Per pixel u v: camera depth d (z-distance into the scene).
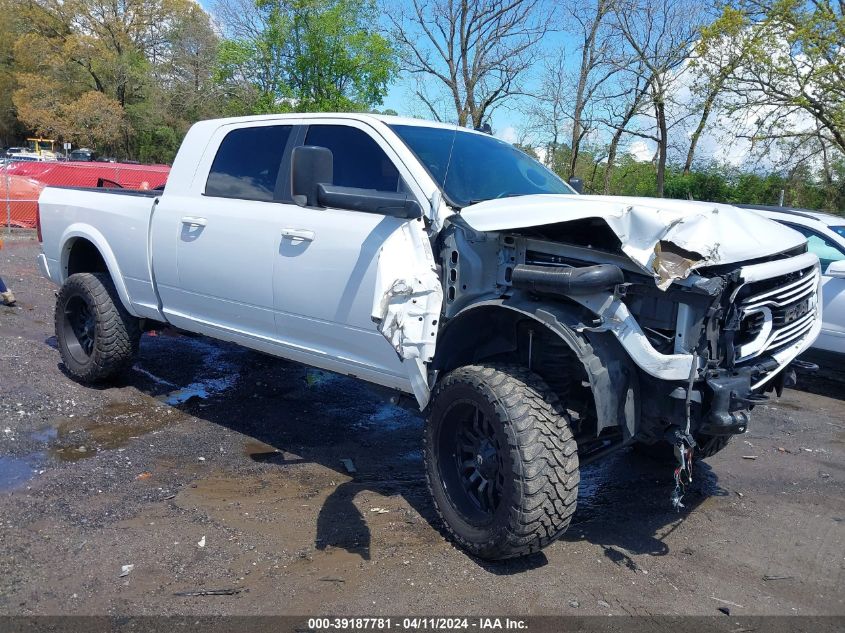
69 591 3.08
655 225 3.00
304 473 4.54
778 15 17.09
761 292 3.43
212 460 4.67
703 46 18.45
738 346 3.37
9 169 18.98
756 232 3.51
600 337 3.28
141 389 6.09
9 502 3.84
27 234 16.88
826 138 18.78
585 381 3.46
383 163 4.14
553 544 3.75
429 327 3.40
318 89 27.11
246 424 5.41
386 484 4.41
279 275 4.36
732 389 3.18
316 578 3.27
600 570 3.48
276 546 3.55
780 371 3.78
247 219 4.57
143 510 3.88
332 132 4.43
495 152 4.65
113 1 51.06
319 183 3.64
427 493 4.29
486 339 3.80
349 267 3.97
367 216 3.95
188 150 5.19
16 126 68.31
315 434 5.29
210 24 49.28
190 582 3.19
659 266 3.00
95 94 49.44
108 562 3.32
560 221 3.18
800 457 5.29
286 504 4.05
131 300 5.58
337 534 3.71
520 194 4.26
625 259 3.18
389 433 5.39
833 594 3.35
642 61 23.53
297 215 4.30
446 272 3.72
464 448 3.69
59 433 4.96
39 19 52.81
